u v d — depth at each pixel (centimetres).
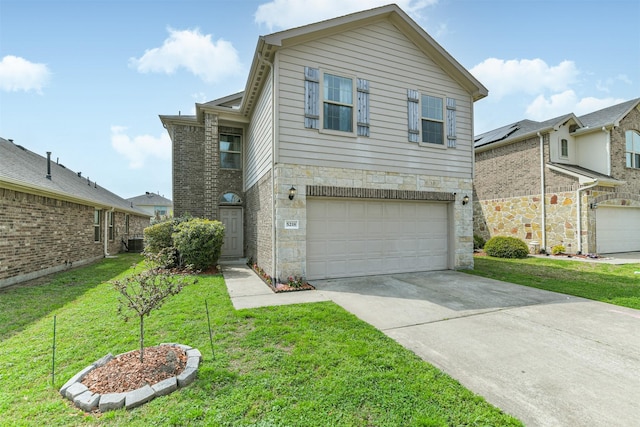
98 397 244
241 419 227
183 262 846
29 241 754
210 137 1059
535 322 439
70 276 800
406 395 256
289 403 247
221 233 872
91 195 1211
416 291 619
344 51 726
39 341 368
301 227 679
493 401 251
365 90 746
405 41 795
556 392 265
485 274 797
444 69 843
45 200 826
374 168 753
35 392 263
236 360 318
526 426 221
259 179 851
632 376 292
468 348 353
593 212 1138
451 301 547
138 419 228
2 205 664
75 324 421
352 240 755
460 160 861
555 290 626
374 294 595
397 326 424
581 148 1308
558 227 1207
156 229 910
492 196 1480
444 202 862
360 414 233
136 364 291
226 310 480
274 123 660
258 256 859
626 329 411
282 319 440
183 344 354
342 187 717
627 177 1259
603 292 605
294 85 677
